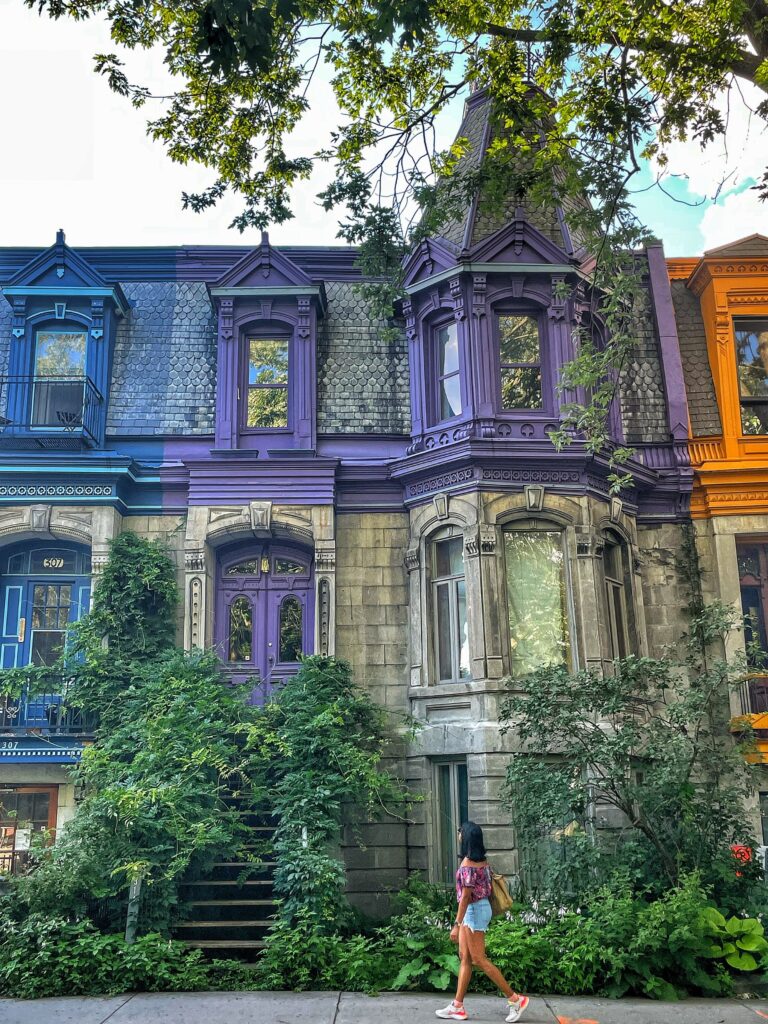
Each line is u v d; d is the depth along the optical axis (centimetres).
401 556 1706
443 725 1544
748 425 1800
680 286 1944
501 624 1556
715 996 1052
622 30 1165
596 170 1166
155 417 1756
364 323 1850
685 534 1748
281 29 1095
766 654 1416
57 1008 966
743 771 1298
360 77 1253
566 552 1622
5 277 1770
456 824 1533
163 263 1895
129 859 1179
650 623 1711
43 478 1653
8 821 1570
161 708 1433
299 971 1070
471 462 1611
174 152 1234
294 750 1411
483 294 1684
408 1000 1006
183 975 1061
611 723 1399
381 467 1716
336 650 1658
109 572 1609
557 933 1123
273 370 1792
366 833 1556
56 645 1686
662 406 1803
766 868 1423
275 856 1377
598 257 1213
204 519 1678
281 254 1784
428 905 1298
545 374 1681
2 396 1717
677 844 1217
